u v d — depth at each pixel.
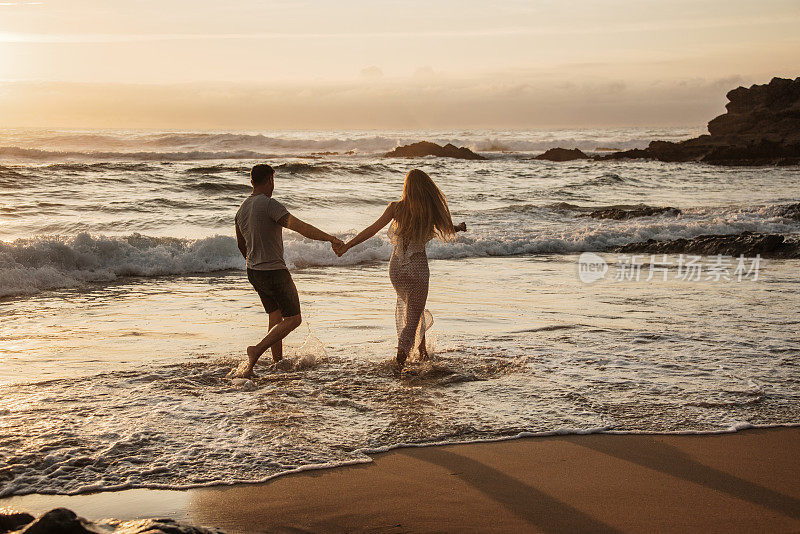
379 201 22.69
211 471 3.61
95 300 9.16
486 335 6.79
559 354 6.03
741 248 14.18
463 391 4.99
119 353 6.19
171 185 23.28
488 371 5.52
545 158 53.84
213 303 9.00
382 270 12.21
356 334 7.01
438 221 5.62
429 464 3.73
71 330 7.23
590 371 5.51
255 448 3.91
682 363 5.75
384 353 6.16
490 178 32.25
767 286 10.27
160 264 11.88
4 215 16.98
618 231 16.75
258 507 3.23
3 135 61.72
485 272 11.84
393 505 3.25
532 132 146.38
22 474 3.54
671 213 20.12
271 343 5.48
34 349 6.32
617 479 3.54
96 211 18.16
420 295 5.66
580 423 4.34
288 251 13.08
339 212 20.45
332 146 62.59
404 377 5.34
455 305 8.58
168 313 8.27
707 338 6.66
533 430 4.22
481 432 4.19
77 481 3.48
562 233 16.48
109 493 3.37
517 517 3.13
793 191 29.58
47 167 25.55
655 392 4.97
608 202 24.98
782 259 13.43
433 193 5.62
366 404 4.71
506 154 57.25
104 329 7.29
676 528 3.02
